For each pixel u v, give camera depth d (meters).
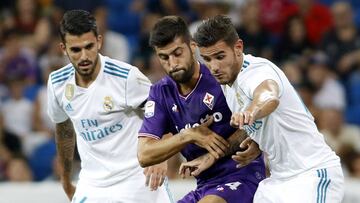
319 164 17.02
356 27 43.72
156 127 18.05
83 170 19.81
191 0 40.16
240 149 18.03
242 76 16.50
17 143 35.06
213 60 16.38
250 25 39.72
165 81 18.22
